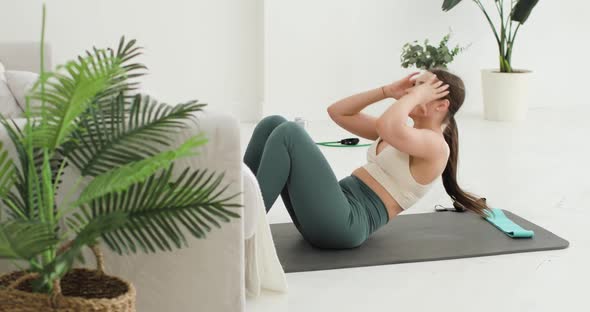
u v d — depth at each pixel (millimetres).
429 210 4133
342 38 6625
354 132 3602
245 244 2885
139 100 1957
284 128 3229
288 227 3779
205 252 2318
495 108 6738
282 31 6492
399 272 3223
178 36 6293
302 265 3238
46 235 1667
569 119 6863
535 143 5871
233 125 2262
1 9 5922
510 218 3971
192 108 1948
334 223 3291
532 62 7270
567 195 4473
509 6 7047
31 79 3223
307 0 6488
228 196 2293
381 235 3652
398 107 3178
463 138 6016
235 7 6344
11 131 1851
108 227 1639
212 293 2348
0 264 2217
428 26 6824
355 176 3461
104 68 1726
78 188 2201
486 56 7074
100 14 6109
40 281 1621
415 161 3350
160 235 1783
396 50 6770
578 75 7375
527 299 2984
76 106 1687
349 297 2971
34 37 6012
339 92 6707
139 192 1796
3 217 2098
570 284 3137
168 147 2215
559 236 3725
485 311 2869
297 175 3234
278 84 6570
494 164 5203
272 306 2881
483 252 3436
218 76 6430
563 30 7277
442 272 3232
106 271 2291
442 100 3295
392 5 6691
